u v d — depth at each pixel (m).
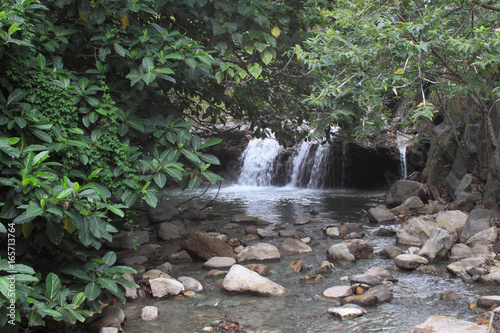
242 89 6.35
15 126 3.09
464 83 5.34
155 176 3.63
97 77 3.96
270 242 6.35
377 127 7.43
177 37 4.29
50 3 4.28
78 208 2.92
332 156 13.76
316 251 5.80
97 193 3.14
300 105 6.92
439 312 3.55
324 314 3.61
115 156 3.66
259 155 16.11
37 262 4.22
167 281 4.23
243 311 3.73
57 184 3.00
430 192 9.06
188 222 7.99
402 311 3.61
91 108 3.68
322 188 14.26
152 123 3.99
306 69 6.46
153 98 5.26
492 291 4.00
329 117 5.82
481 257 4.82
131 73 3.84
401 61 5.07
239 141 16.83
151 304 3.96
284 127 7.79
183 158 4.43
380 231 6.61
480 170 7.49
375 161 12.84
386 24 4.56
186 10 4.74
